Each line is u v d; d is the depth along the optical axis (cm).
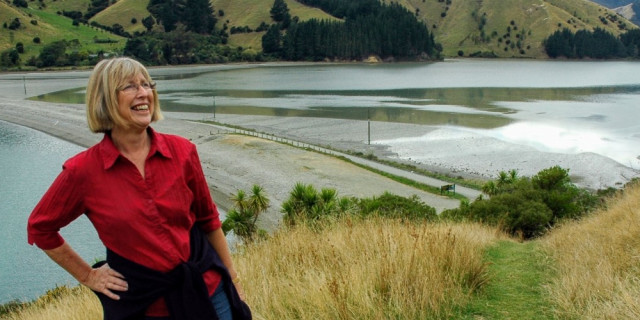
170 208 250
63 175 240
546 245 840
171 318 253
